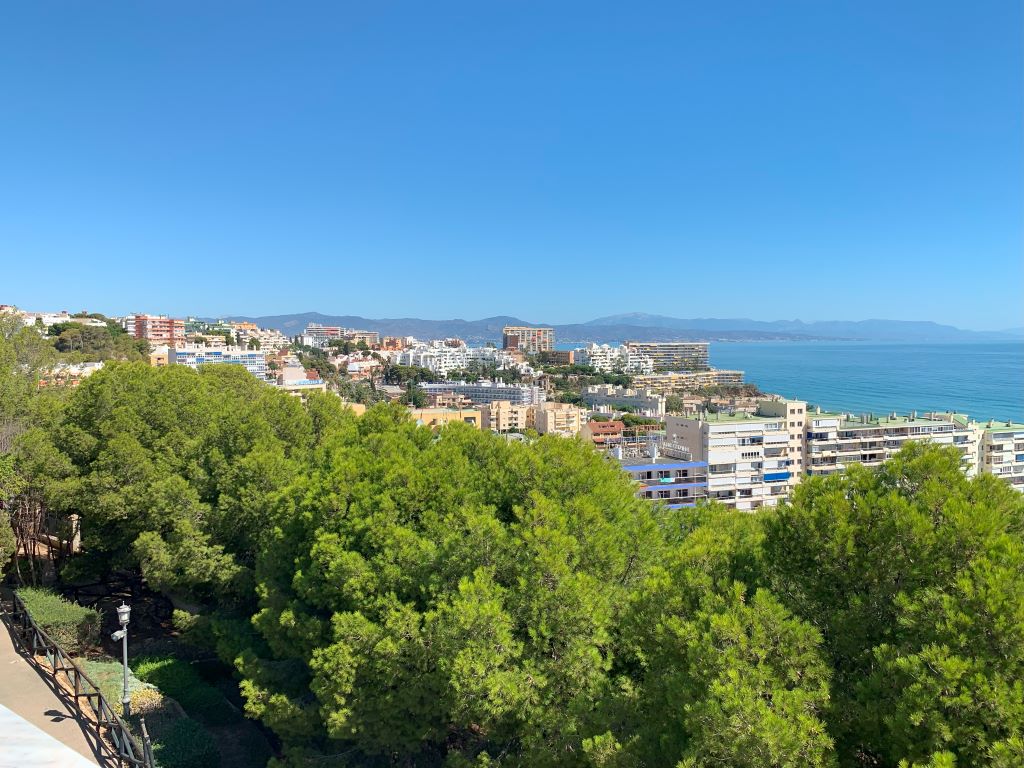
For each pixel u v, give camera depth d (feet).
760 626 35.68
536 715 44.93
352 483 63.36
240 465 82.79
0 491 84.38
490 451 73.77
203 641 80.74
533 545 49.37
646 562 57.77
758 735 30.27
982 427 320.09
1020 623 29.43
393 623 50.31
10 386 100.83
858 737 34.58
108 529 93.86
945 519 36.81
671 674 39.65
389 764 58.08
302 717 56.70
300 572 60.95
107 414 97.25
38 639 72.38
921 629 32.99
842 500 39.68
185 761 58.13
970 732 29.04
